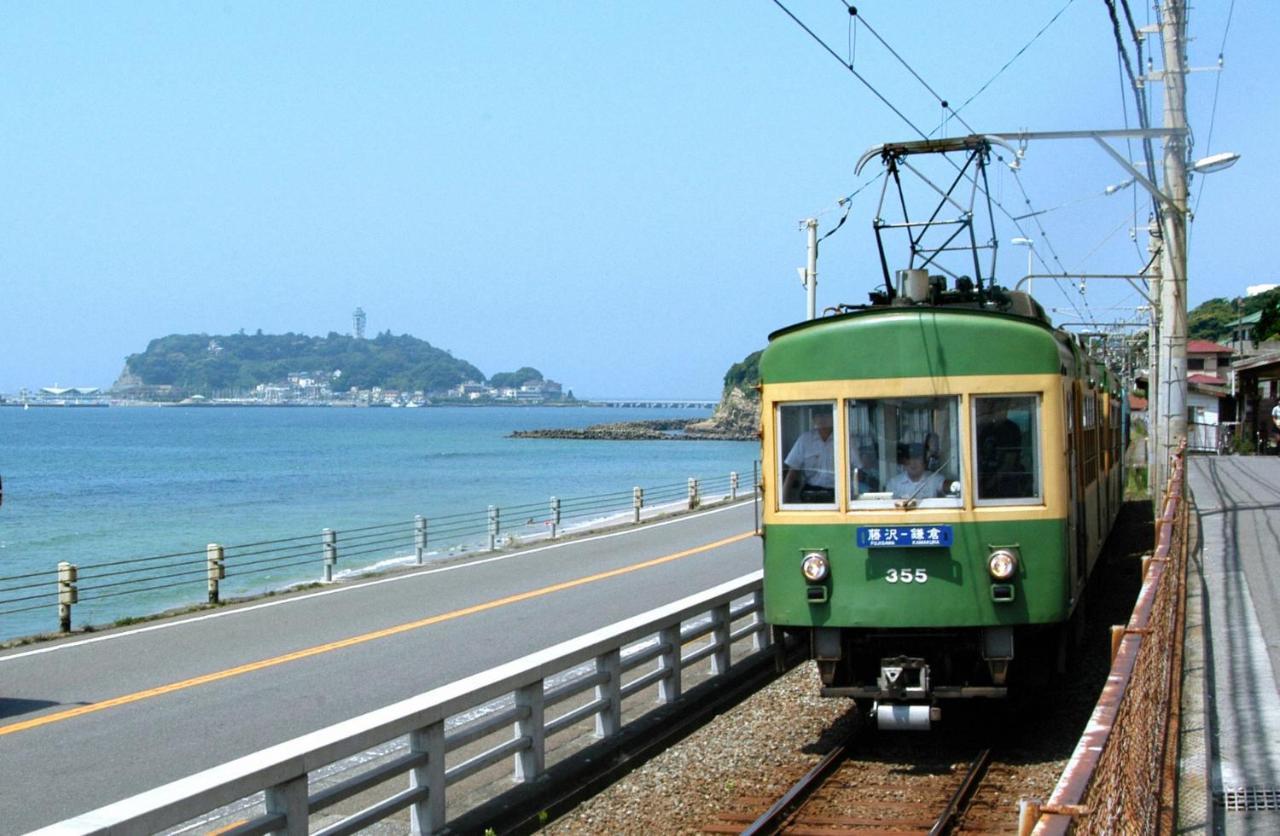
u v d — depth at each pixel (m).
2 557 33.06
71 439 132.62
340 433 153.75
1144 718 5.55
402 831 7.70
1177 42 18.44
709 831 7.68
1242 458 38.72
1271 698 8.52
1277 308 67.38
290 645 14.62
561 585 19.70
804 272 26.25
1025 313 10.82
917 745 9.85
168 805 5.48
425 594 19.06
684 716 10.71
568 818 8.19
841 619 9.27
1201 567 14.38
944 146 11.50
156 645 14.84
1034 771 8.94
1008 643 9.05
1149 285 32.25
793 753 9.66
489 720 8.05
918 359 9.27
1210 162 19.28
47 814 8.04
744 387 154.88
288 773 6.17
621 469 78.06
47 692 12.11
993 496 9.16
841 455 9.37
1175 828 6.03
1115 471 19.25
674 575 20.70
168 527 40.62
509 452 105.38
